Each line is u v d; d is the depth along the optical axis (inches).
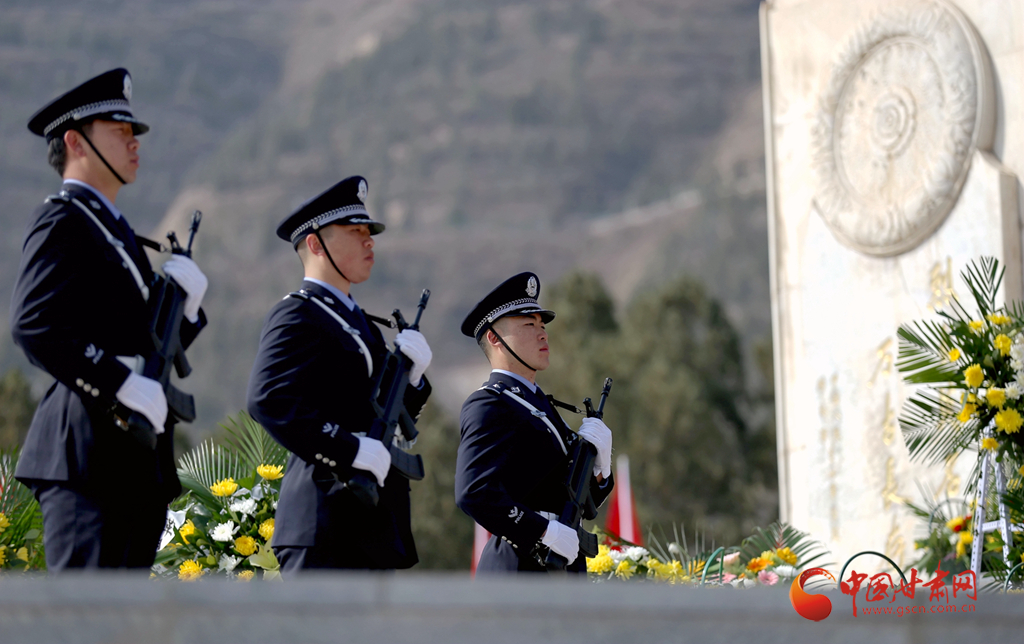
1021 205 605.3
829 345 704.4
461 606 179.6
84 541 269.9
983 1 629.9
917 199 645.9
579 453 373.7
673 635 179.6
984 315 474.0
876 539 660.7
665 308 2950.3
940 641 184.2
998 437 448.1
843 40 712.4
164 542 403.2
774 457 2751.0
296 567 311.4
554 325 2893.7
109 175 294.8
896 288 663.1
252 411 311.6
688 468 2659.9
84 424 275.1
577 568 373.4
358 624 179.6
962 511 583.2
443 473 2402.8
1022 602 185.6
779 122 760.3
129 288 286.4
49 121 294.5
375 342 331.9
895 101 670.5
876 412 669.3
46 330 270.5
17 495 399.9
